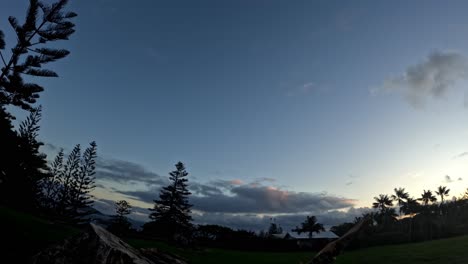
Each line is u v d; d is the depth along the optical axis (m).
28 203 48.66
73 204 59.69
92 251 4.96
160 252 6.99
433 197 80.19
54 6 17.52
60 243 5.26
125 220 67.69
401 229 60.91
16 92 19.12
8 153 40.97
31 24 17.42
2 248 15.86
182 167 73.75
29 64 17.98
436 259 26.86
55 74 19.05
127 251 5.18
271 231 91.06
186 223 68.00
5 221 21.77
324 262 3.02
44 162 49.00
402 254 33.66
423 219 61.44
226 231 62.41
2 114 35.84
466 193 73.81
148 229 68.25
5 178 43.41
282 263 32.19
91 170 62.28
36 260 4.98
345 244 3.03
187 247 39.16
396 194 85.00
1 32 17.41
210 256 33.72
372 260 31.28
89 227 5.59
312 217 74.44
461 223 63.00
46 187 61.91
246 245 57.59
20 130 47.84
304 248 57.19
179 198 71.25
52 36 17.86
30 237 19.08
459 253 28.48
